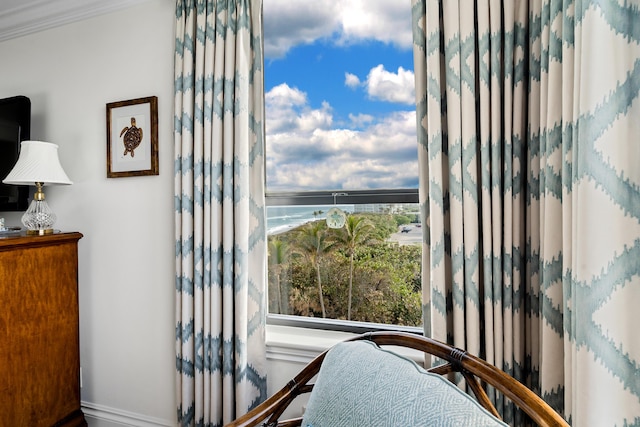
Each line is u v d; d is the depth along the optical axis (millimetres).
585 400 1011
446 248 1382
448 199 1379
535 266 1257
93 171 2139
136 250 2045
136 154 1999
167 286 1980
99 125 2123
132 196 2043
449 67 1315
